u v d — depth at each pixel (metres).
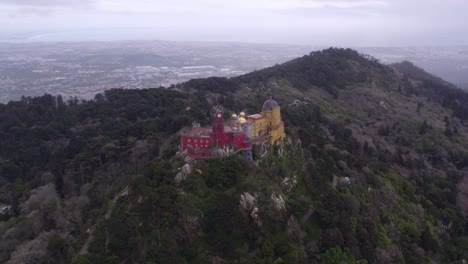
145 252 92.50
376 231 118.31
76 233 113.81
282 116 184.38
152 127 161.75
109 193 125.81
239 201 102.75
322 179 125.94
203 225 98.25
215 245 95.12
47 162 162.38
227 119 175.75
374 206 132.50
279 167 121.25
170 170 109.88
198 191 103.81
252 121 128.38
